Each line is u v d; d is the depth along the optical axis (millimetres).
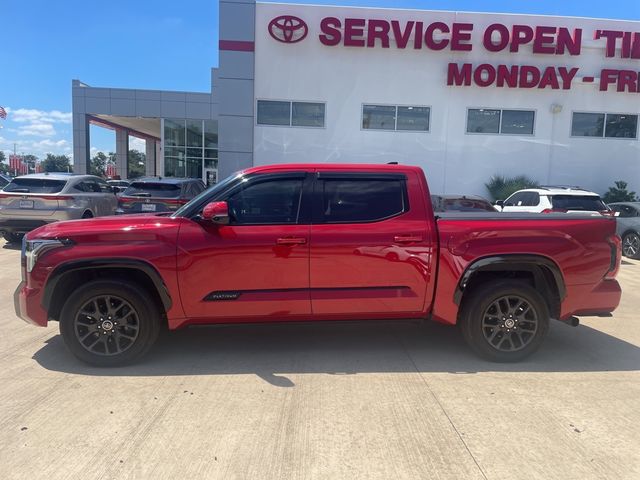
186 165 32500
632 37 16859
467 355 4891
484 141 17141
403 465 2971
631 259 11727
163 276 4352
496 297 4602
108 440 3215
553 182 17453
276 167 4645
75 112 31516
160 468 2920
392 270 4543
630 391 4070
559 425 3475
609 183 17641
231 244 4391
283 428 3393
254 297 4465
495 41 16672
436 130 17016
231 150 16750
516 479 2848
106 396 3859
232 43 16297
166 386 4062
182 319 4484
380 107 16859
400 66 16688
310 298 4512
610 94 17203
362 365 4586
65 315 4359
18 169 53906
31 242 4402
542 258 4570
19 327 5613
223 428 3383
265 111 16719
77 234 4344
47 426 3383
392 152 17031
